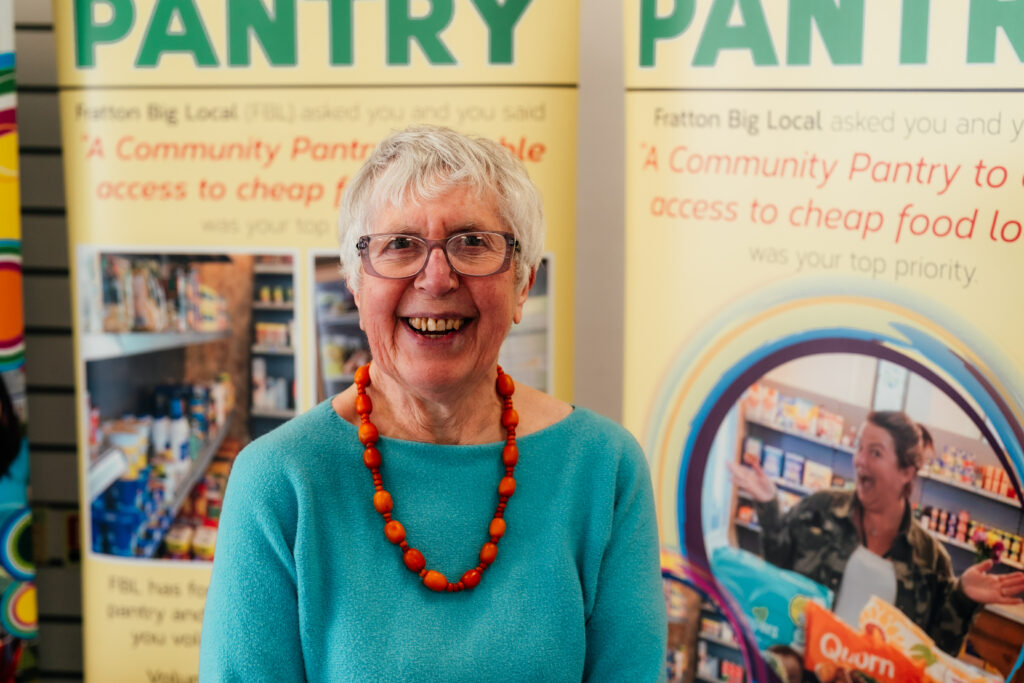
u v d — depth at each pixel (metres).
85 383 2.21
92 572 2.26
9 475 2.23
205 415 2.21
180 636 2.25
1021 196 1.84
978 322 1.88
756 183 1.98
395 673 1.07
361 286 1.15
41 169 2.62
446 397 1.17
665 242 2.04
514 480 1.20
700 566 2.11
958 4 1.84
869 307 1.94
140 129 2.12
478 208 1.10
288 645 1.11
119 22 2.10
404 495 1.17
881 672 1.99
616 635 1.21
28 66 2.59
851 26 1.89
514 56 2.05
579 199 2.57
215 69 2.10
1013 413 1.87
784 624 2.06
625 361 2.10
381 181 1.11
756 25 1.94
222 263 2.16
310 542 1.11
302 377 2.19
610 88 2.53
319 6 2.07
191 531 2.23
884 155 1.90
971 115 1.85
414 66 2.07
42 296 2.67
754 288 2.00
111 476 2.23
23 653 2.32
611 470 1.24
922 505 1.95
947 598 1.94
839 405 1.99
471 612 1.13
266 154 2.12
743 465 2.06
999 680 1.92
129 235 2.16
